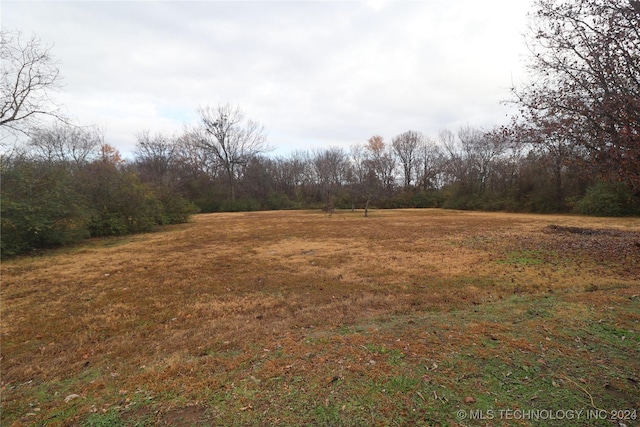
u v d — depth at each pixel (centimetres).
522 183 3150
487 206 3488
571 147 694
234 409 238
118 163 4012
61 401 270
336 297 564
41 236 1216
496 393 244
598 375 266
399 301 523
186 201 2505
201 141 4359
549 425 209
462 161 4406
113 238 1541
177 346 378
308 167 5225
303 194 4722
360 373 278
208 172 4609
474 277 661
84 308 546
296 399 245
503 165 3475
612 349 310
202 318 484
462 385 255
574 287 562
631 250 838
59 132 2723
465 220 2223
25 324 477
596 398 235
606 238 1123
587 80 651
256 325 439
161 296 602
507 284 603
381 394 246
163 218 2134
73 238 1355
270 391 259
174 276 759
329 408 232
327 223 2131
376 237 1373
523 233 1390
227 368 305
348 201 4050
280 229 1803
